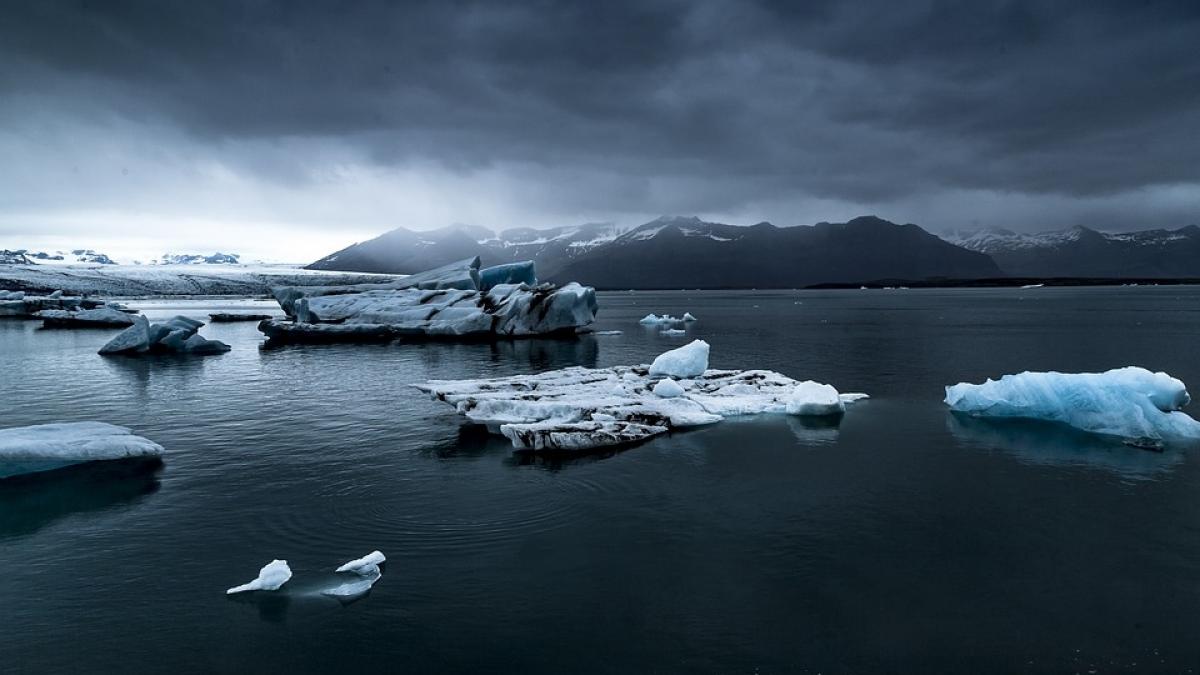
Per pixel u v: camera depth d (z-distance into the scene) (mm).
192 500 18109
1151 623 11586
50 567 14156
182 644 11234
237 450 23141
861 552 14500
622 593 12812
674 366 33000
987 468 20312
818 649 10914
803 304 150750
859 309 120250
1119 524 15883
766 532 15609
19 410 30484
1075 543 14859
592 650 10969
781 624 11664
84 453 21344
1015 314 96062
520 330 62625
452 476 19969
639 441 23656
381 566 14016
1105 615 11859
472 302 66250
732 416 27391
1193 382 35031
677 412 26500
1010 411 26734
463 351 52656
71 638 11469
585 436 22781
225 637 11414
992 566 13773
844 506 17234
